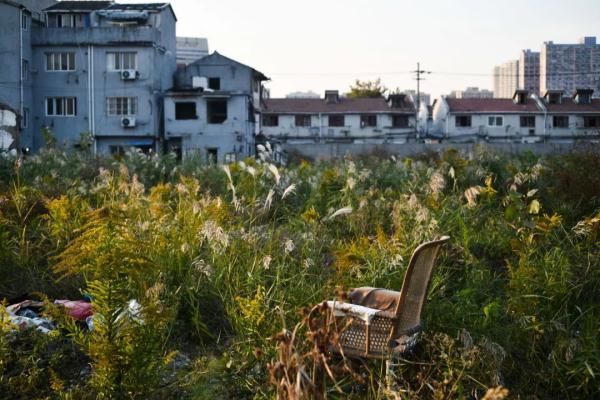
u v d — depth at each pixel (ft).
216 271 26.73
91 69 174.29
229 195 47.14
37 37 173.17
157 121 178.81
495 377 19.65
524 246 28.12
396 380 19.45
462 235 32.89
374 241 31.35
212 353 22.98
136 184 37.86
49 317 20.74
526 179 44.34
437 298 25.12
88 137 88.99
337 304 19.43
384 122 246.68
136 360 18.25
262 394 19.39
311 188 48.75
